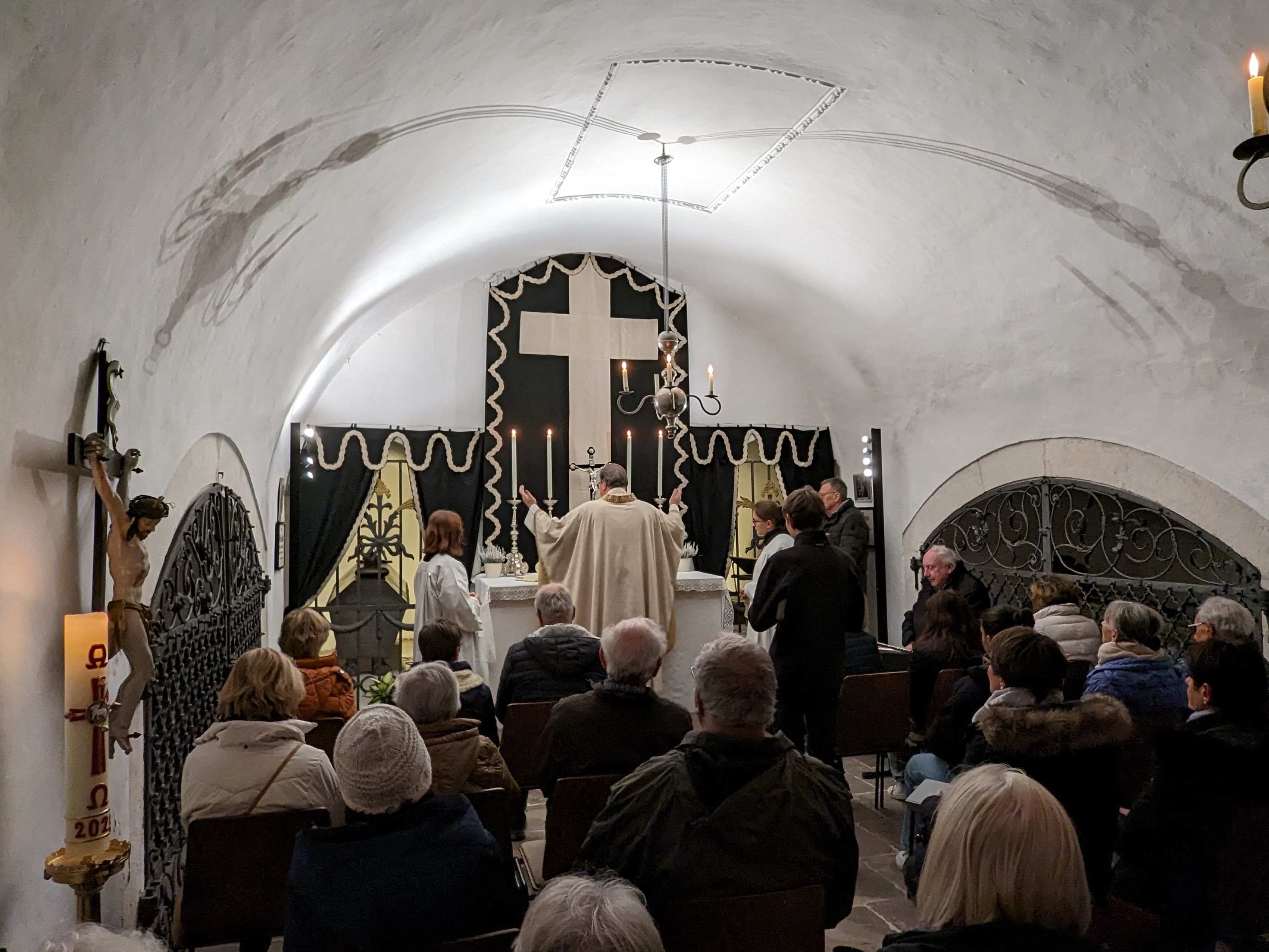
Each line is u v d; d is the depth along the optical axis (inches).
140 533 87.4
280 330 178.2
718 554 319.9
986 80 149.9
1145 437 193.8
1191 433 182.1
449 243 243.4
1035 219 183.2
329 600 292.4
